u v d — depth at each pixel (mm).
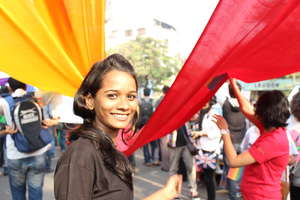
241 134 4723
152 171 6434
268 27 1599
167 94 1715
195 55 1636
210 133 4113
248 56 1746
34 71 1944
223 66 1760
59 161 1056
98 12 1985
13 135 3336
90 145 1046
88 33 1990
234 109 4645
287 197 2631
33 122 3350
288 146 2217
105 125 1130
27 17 1886
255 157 2178
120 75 1104
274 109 2188
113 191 1026
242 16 1568
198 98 1867
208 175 4168
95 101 1126
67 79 1991
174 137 4566
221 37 1610
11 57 1894
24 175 3479
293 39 1670
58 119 3449
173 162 4734
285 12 1557
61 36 1959
